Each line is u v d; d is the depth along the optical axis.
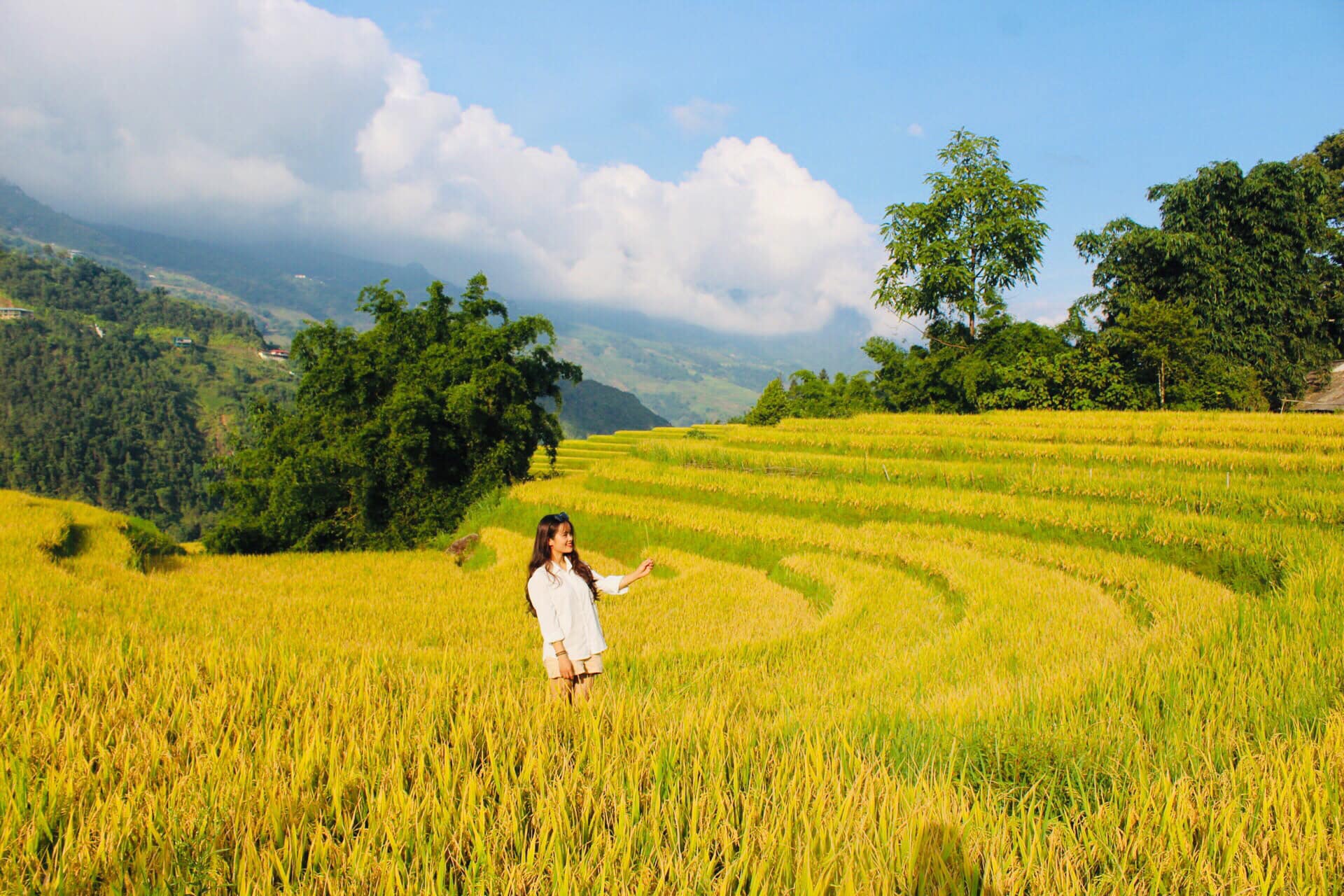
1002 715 5.24
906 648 9.13
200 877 2.72
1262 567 11.91
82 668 5.35
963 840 3.07
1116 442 25.09
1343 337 39.19
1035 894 2.81
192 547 28.34
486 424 28.80
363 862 2.81
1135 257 38.31
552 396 32.69
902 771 4.22
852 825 3.13
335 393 27.52
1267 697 5.36
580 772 3.64
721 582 15.41
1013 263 43.38
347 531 26.28
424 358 28.53
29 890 2.65
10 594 10.22
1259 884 2.93
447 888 2.82
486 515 25.78
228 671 5.33
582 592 5.29
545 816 3.14
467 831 3.08
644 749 3.82
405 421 25.72
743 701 6.27
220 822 3.10
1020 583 12.15
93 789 3.36
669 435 62.44
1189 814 3.40
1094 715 5.17
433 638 11.20
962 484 21.19
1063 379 36.56
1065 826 3.34
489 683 5.36
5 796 3.18
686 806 3.36
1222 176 35.75
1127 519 15.07
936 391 42.16
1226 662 6.22
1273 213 35.28
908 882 2.79
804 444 29.45
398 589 16.08
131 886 2.67
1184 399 32.94
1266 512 15.07
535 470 49.28
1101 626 9.14
